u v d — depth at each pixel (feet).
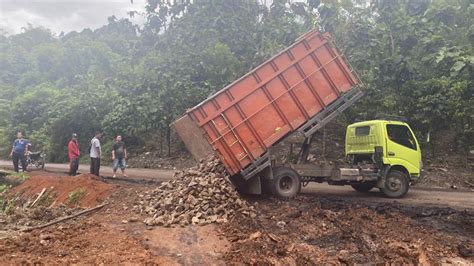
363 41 68.18
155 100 78.18
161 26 103.86
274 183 37.50
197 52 82.74
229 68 77.92
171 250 23.63
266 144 36.40
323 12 71.61
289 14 86.74
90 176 47.83
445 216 31.37
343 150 67.92
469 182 53.57
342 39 69.87
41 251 22.52
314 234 26.91
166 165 75.72
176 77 78.33
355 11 72.59
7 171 62.39
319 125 38.68
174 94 76.84
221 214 29.86
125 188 42.50
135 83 87.04
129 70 97.30
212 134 35.45
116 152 54.08
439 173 56.80
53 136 97.66
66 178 48.62
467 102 58.34
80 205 40.60
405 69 62.80
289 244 24.71
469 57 53.47
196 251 23.53
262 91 36.70
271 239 25.34
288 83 37.37
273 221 29.63
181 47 87.40
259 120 36.37
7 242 24.12
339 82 38.68
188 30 89.61
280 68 37.29
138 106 79.87
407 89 63.72
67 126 96.94
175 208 30.22
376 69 65.05
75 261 20.95
